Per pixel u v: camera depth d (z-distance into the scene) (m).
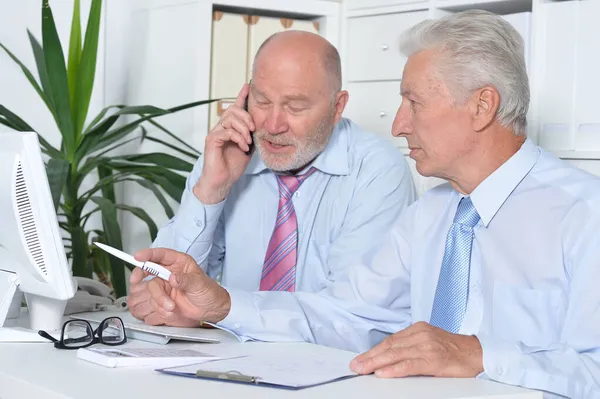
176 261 1.84
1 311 1.79
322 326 1.89
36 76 3.50
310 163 2.43
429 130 1.72
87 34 3.06
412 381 1.39
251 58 3.40
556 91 2.79
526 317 1.69
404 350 1.44
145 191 3.53
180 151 3.14
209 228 2.29
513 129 1.74
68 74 3.11
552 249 1.68
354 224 2.38
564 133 2.78
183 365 1.48
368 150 2.47
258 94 2.26
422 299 1.88
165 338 1.72
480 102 1.69
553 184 1.72
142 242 3.56
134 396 1.24
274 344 1.77
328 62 2.29
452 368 1.44
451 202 1.90
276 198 2.47
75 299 2.11
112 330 1.70
